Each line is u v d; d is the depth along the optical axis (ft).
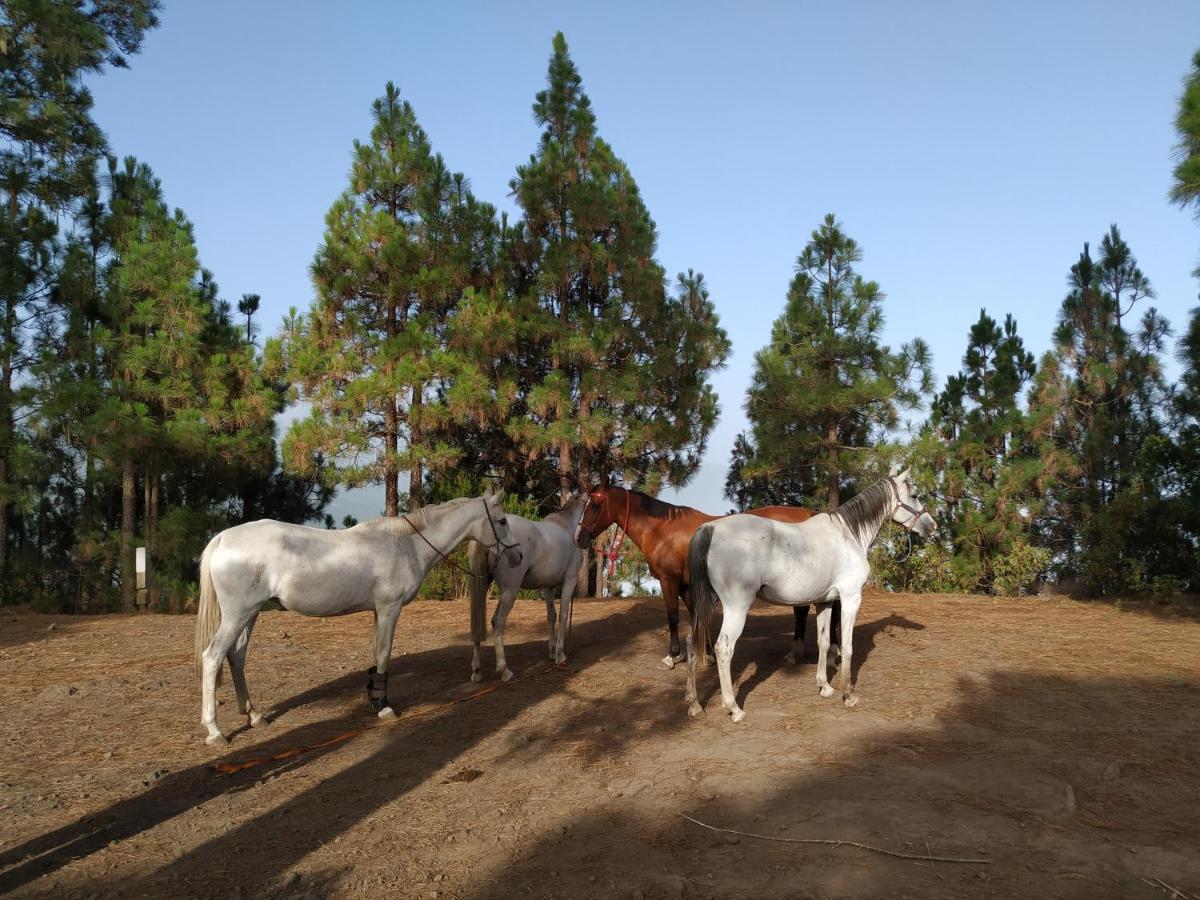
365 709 23.36
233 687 26.02
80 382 51.96
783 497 72.08
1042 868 12.83
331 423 51.11
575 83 62.75
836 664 27.35
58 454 58.08
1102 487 58.80
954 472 54.90
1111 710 21.76
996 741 19.16
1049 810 15.11
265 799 16.60
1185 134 29.12
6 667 29.27
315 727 21.66
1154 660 27.76
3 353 52.06
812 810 15.26
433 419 51.96
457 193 57.93
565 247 57.00
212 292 67.00
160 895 12.57
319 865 13.57
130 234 58.34
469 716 22.41
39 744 20.34
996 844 13.71
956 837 13.99
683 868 13.17
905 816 14.85
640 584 67.36
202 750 19.80
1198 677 25.39
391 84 57.57
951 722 20.75
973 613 38.58
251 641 33.71
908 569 56.80
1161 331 59.21
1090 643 30.81
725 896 12.19
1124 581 42.86
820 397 54.19
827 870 12.88
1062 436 59.93
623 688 24.88
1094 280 62.23
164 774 18.15
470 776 17.75
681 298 64.39
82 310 56.95
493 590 53.47
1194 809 15.14
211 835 14.85
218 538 20.56
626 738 20.17
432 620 39.17
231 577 20.24
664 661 27.40
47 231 55.47
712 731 20.42
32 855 14.06
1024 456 59.62
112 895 12.57
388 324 57.16
